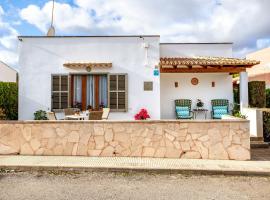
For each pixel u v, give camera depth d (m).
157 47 13.09
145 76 13.10
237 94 16.45
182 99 14.53
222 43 15.06
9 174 6.73
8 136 8.33
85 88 13.35
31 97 13.08
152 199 5.14
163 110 14.69
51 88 13.06
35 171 6.98
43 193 5.42
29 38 13.12
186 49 15.11
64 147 8.23
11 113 14.57
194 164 7.37
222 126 8.04
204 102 14.67
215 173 6.86
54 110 13.04
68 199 5.11
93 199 5.12
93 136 8.21
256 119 10.21
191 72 13.80
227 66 13.36
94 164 7.23
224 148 8.02
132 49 13.15
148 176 6.67
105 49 13.15
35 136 8.30
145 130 8.16
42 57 13.12
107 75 13.14
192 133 8.09
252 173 6.80
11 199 5.09
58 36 13.12
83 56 13.13
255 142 10.01
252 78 20.38
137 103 13.05
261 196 5.36
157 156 8.12
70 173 6.83
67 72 13.10
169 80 14.74
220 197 5.29
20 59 13.11
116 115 13.06
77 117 10.91
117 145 8.17
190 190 5.68
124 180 6.33
